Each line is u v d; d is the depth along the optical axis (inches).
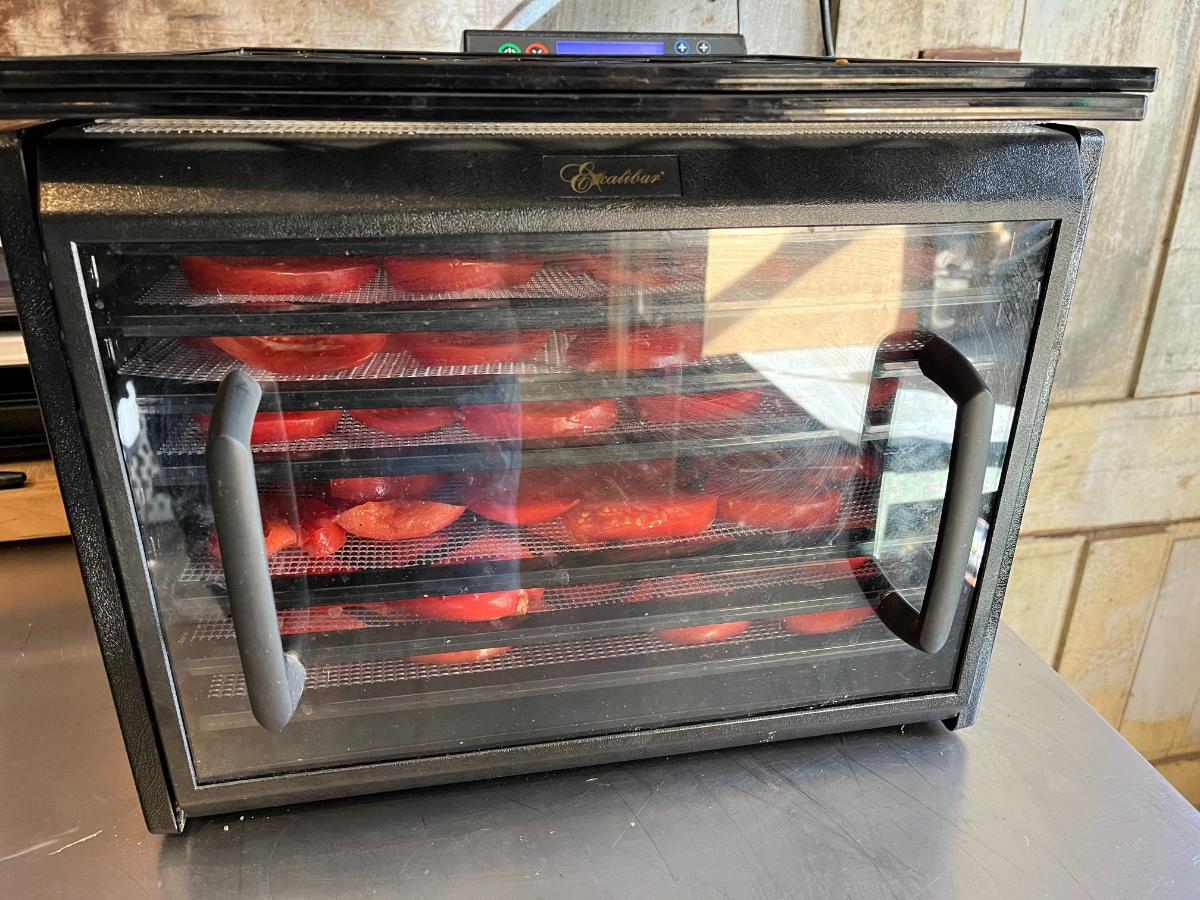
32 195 18.1
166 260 19.0
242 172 18.8
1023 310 23.5
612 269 21.0
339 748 25.1
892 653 27.8
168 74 17.7
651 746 27.0
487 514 24.1
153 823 24.6
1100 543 58.6
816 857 25.0
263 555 20.0
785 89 19.9
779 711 27.7
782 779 27.8
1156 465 57.4
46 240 18.1
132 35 38.3
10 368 36.9
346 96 18.3
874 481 25.4
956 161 21.7
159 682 22.7
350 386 21.5
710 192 20.6
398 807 26.5
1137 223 50.6
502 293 20.9
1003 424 24.8
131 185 18.3
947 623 24.6
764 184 20.8
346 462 22.5
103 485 20.3
